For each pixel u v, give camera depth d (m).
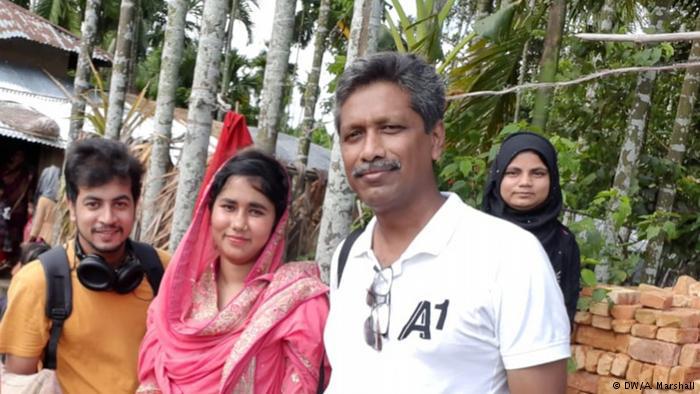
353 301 1.84
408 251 1.73
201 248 2.45
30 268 2.47
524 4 5.39
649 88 5.70
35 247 3.21
